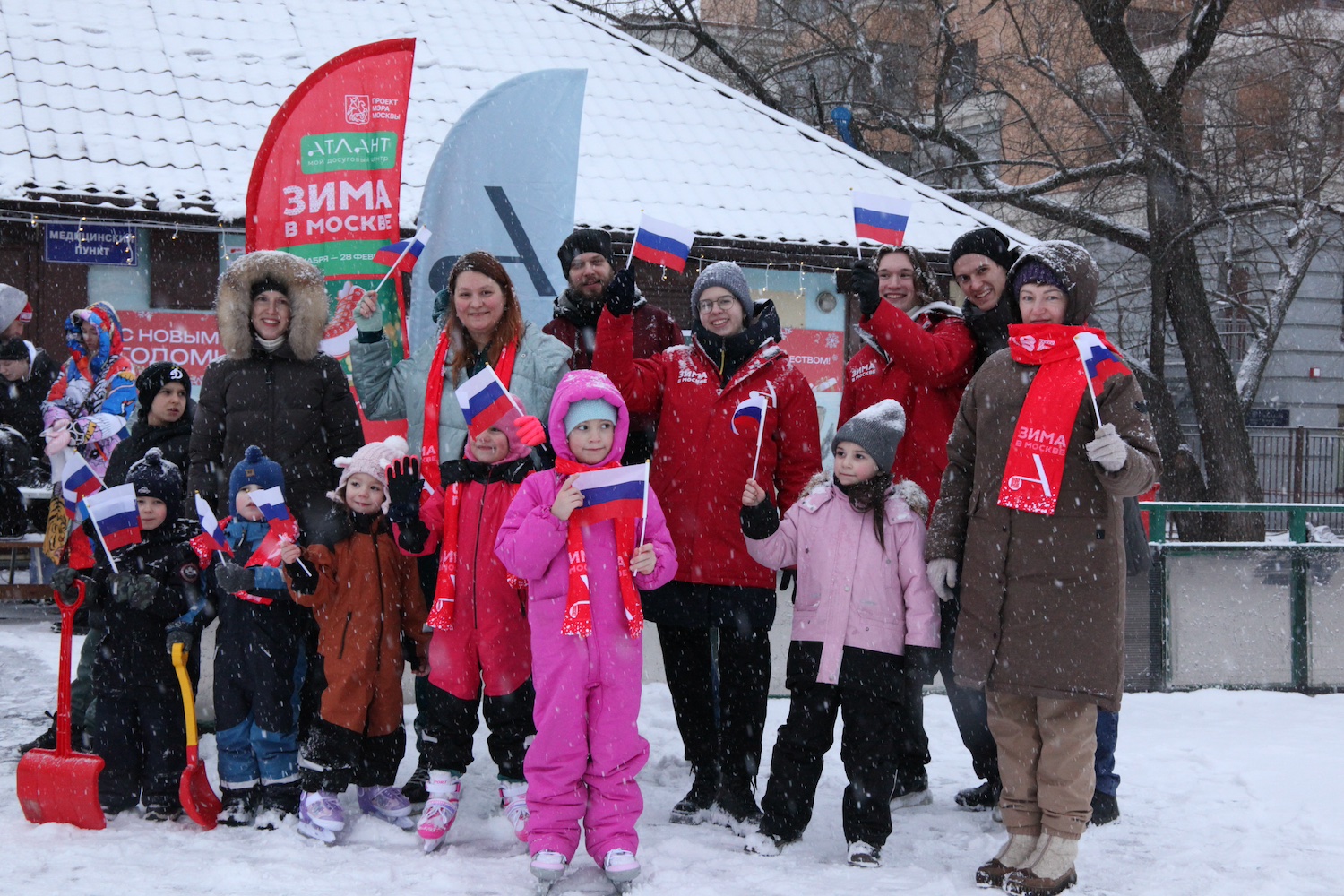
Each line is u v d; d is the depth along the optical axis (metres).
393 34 14.12
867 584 4.40
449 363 4.87
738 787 4.75
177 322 11.21
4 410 8.91
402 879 3.97
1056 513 4.09
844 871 4.16
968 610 4.20
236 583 4.41
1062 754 4.04
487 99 6.39
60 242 10.72
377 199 6.26
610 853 3.97
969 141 23.89
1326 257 26.80
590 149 13.19
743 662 4.80
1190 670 7.81
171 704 4.68
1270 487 24.95
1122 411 4.09
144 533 4.71
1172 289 18.67
